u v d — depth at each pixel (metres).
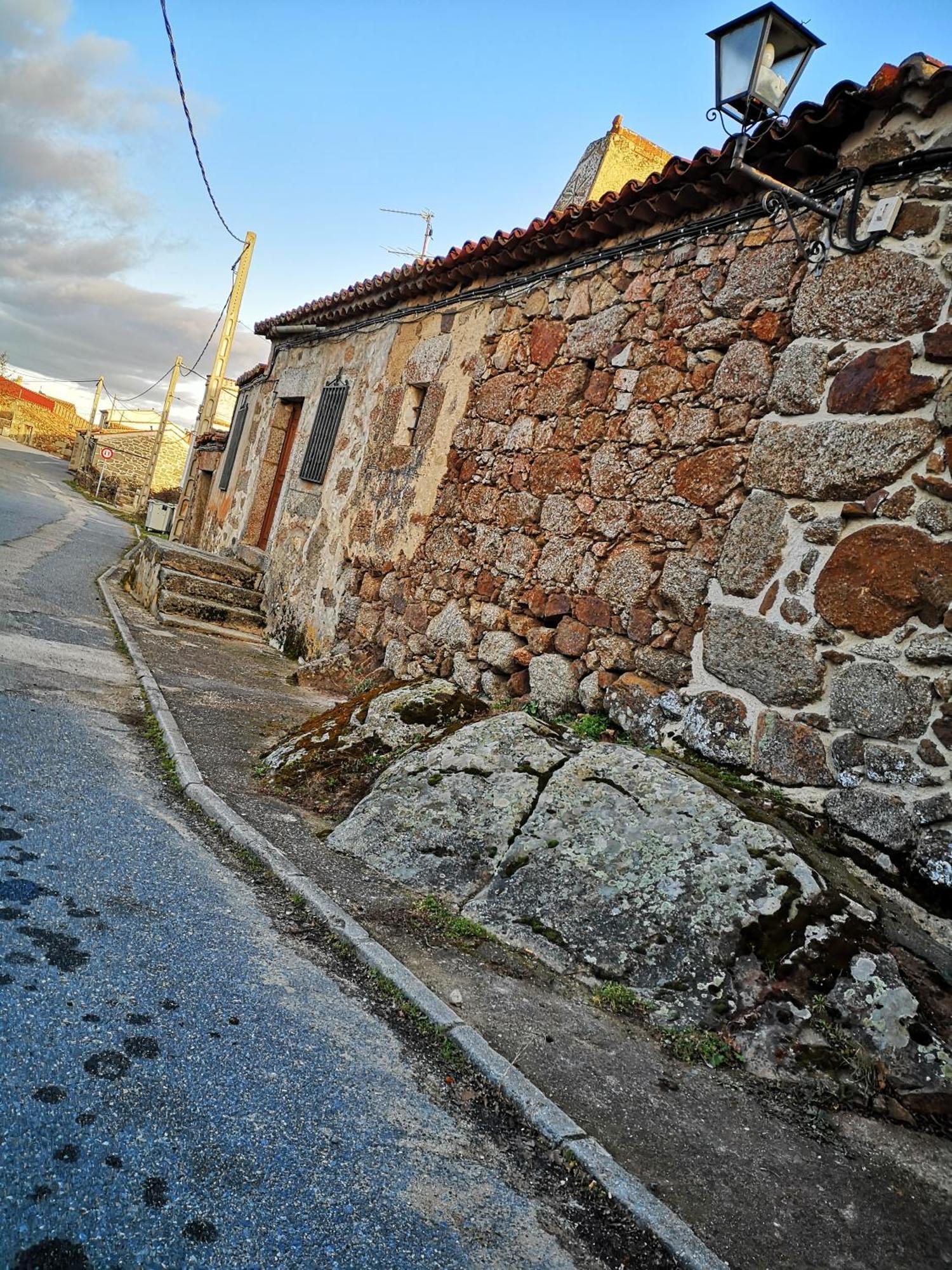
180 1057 2.23
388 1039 2.62
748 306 4.93
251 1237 1.74
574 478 6.01
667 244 5.65
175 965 2.65
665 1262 1.97
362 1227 1.85
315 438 10.72
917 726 3.74
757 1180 2.32
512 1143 2.29
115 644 7.60
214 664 7.96
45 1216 1.65
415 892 3.74
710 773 4.41
